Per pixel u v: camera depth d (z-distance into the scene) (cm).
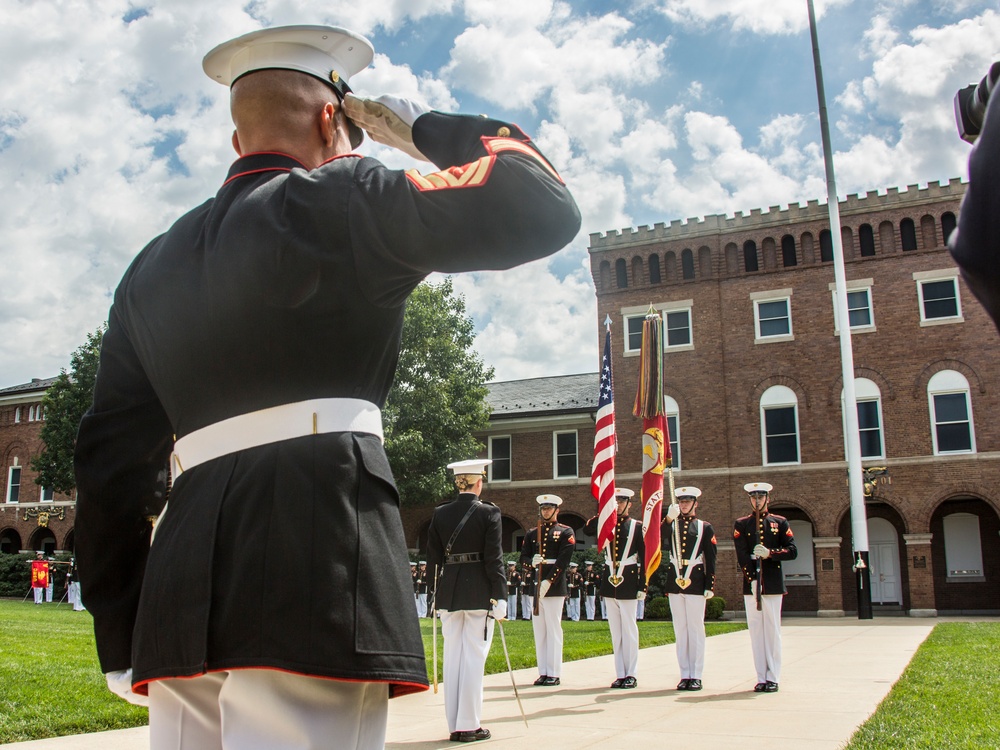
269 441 168
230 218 179
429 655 1298
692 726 741
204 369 176
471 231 160
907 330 3067
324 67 197
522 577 3091
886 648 1530
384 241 165
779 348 3203
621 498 1184
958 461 2936
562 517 3609
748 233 3319
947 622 2394
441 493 3116
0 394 4669
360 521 164
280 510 160
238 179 189
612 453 1167
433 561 762
